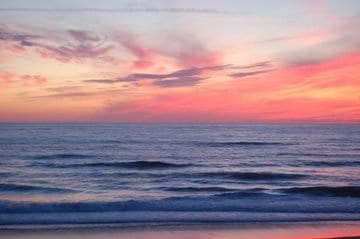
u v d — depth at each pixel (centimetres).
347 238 1009
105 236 1062
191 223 1228
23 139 5534
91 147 4581
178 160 3478
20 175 2542
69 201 1588
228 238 1052
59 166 2955
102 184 2206
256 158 3672
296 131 9450
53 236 1056
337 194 1759
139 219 1287
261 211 1425
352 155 3912
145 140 5806
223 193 1766
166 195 1833
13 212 1359
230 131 9438
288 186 2186
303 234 1096
